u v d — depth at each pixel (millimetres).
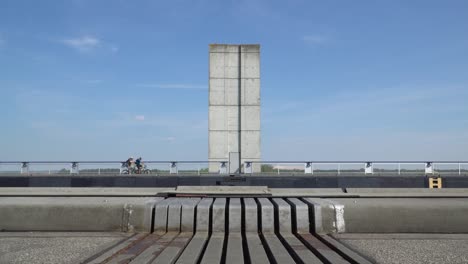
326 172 33688
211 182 31609
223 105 38844
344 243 8688
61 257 7566
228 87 38969
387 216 10125
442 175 31797
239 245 8672
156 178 31594
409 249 8281
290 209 10078
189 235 9742
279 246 8422
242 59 39125
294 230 10055
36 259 7453
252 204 10344
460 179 30703
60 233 9961
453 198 12656
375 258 7520
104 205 10305
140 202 10484
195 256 7555
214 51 39062
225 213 10117
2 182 31656
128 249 8172
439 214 10156
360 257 7371
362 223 10086
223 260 7445
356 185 30812
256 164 36125
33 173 33594
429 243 8875
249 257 7570
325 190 22781
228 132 38656
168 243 8742
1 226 10250
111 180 31562
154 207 10289
